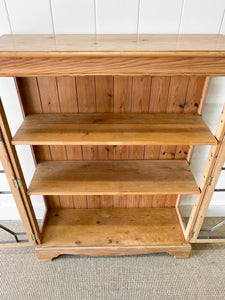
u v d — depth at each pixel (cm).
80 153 145
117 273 145
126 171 139
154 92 123
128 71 84
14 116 134
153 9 105
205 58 81
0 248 161
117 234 154
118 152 145
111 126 116
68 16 106
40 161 147
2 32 109
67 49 80
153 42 94
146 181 133
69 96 123
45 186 128
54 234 153
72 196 165
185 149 145
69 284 139
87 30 110
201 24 110
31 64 82
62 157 146
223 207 182
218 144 107
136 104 127
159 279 142
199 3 104
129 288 137
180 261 153
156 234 154
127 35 108
